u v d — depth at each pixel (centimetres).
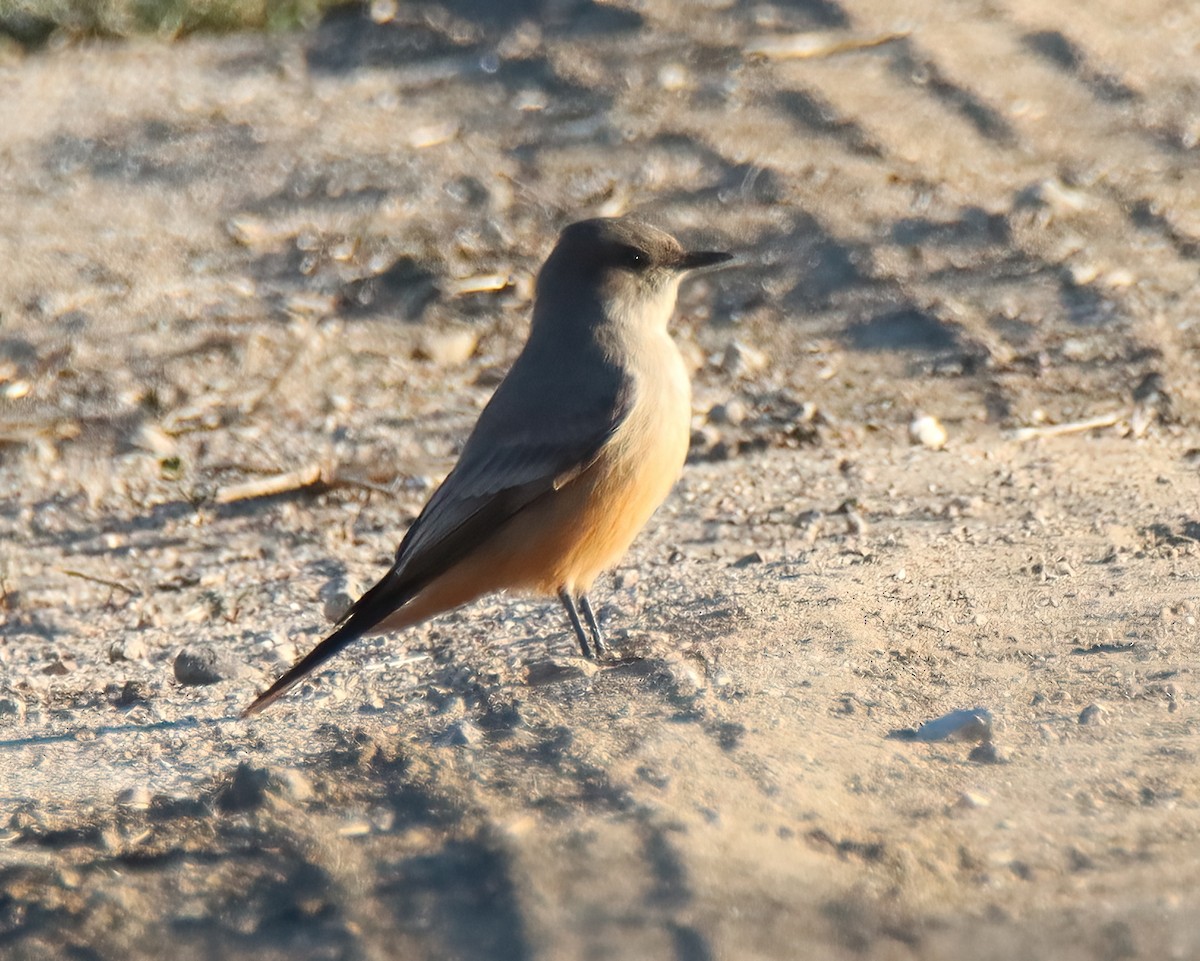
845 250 1872
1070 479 1332
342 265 1912
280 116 2295
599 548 1039
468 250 1923
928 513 1273
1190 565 1039
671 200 2000
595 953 643
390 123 2250
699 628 1007
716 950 636
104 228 2038
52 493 1512
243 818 759
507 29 2505
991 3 2452
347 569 1326
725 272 1861
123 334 1802
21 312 1852
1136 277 1794
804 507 1326
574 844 690
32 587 1338
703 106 2203
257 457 1558
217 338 1781
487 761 789
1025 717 808
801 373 1662
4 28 2589
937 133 2108
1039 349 1667
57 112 2350
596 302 1064
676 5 2523
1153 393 1551
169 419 1634
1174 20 2397
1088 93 2195
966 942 632
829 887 658
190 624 1241
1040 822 697
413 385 1686
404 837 724
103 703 1064
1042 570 1059
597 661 970
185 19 2641
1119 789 720
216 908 695
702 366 1689
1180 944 625
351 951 663
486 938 657
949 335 1708
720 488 1399
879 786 739
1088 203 1947
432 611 1051
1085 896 646
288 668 1102
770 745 782
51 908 702
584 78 2309
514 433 1034
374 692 1017
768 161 2055
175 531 1434
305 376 1709
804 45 2352
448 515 1037
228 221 2034
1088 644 902
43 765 935
